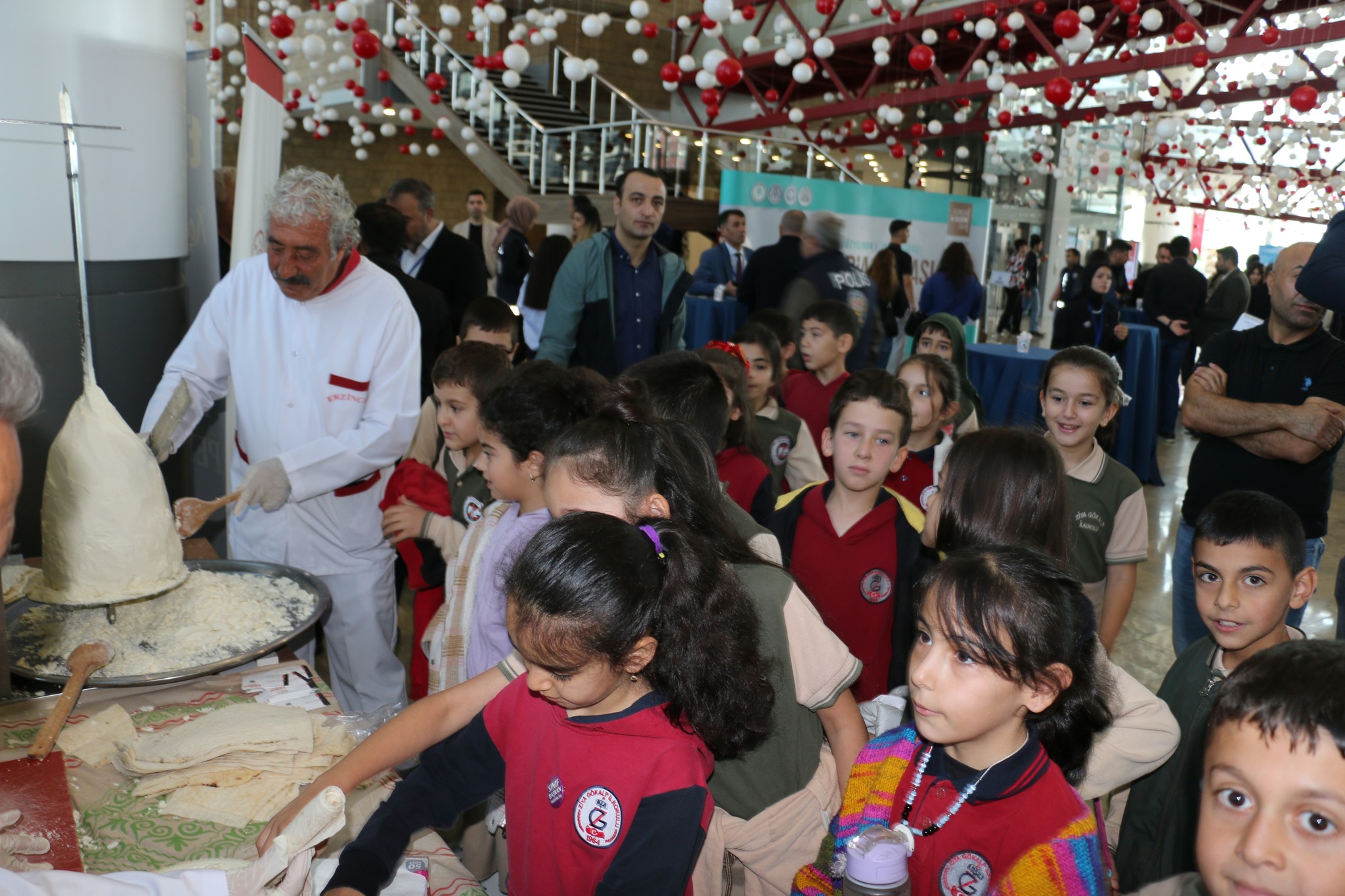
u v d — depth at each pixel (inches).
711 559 40.0
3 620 55.1
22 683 57.9
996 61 366.3
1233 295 315.9
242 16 412.5
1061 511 57.7
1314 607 165.0
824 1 271.9
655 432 48.7
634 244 149.9
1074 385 84.0
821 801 50.7
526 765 41.1
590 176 419.8
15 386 30.2
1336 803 24.7
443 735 46.9
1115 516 85.1
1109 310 253.4
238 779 48.2
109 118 95.2
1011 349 250.4
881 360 230.7
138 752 49.5
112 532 57.0
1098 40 378.9
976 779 40.2
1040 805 39.2
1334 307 76.3
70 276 94.7
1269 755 25.6
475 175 560.1
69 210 93.2
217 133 366.6
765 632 47.3
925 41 330.0
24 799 44.6
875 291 206.2
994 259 578.2
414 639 87.0
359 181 536.7
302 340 90.4
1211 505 60.5
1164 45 361.7
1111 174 613.9
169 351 107.9
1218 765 26.8
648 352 154.6
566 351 150.9
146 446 59.7
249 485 83.0
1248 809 26.1
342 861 39.0
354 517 93.1
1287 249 91.8
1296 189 534.9
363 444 88.4
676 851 36.7
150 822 45.3
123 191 98.0
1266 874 25.3
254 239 115.7
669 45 531.2
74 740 50.2
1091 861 38.9
